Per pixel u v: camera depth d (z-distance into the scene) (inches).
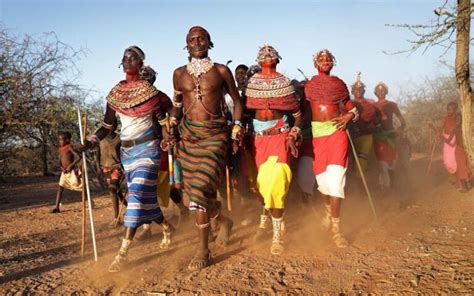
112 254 214.5
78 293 166.2
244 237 230.2
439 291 144.7
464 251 180.2
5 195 534.3
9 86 468.1
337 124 211.6
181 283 170.4
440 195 325.4
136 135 199.8
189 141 194.7
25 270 194.4
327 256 192.1
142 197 196.4
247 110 209.6
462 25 258.1
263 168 201.6
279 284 163.8
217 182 193.2
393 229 229.0
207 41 197.6
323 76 216.5
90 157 503.8
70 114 496.1
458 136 335.6
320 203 269.6
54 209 366.9
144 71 243.0
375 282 158.2
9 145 530.0
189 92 195.0
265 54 206.4
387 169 319.9
